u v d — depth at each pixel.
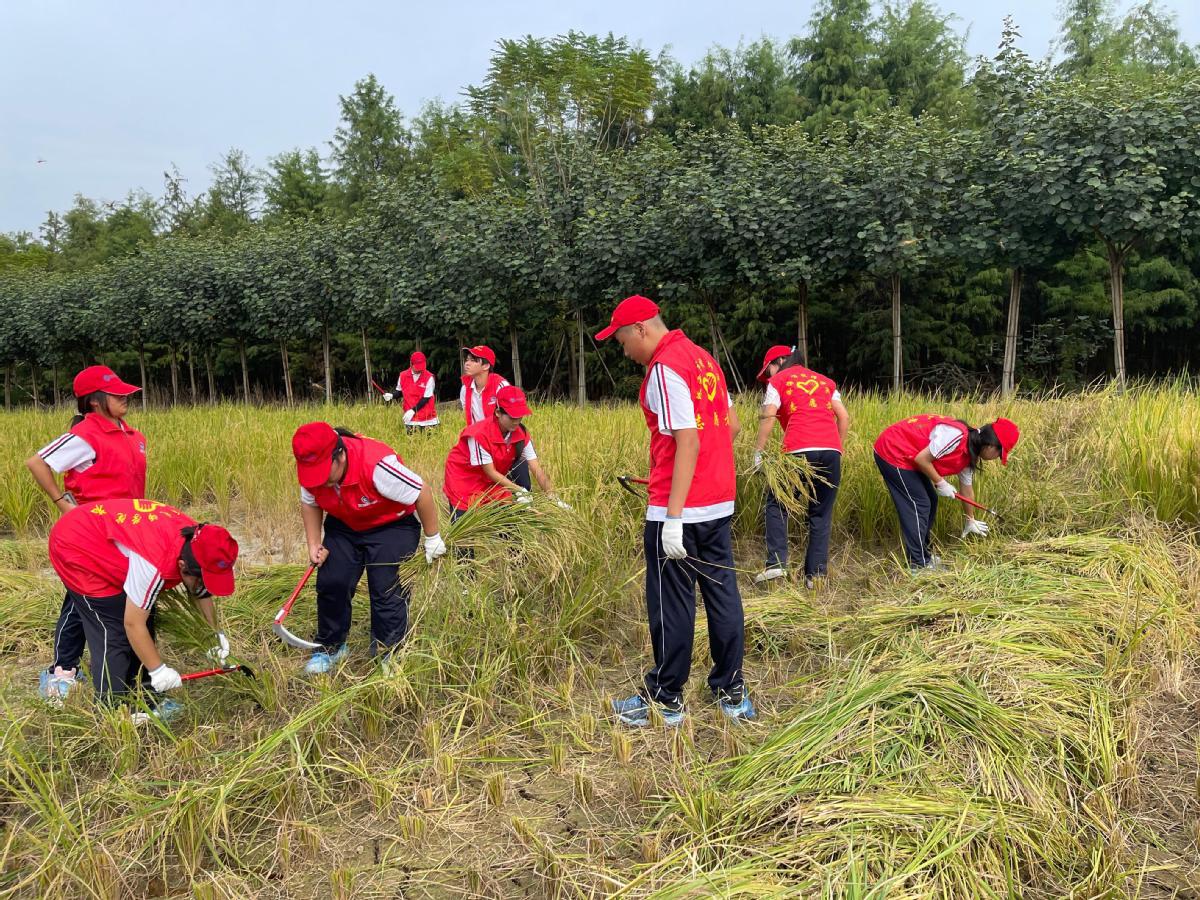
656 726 3.66
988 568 4.92
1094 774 3.12
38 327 29.53
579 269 16.62
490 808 3.14
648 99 25.84
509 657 4.10
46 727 3.46
